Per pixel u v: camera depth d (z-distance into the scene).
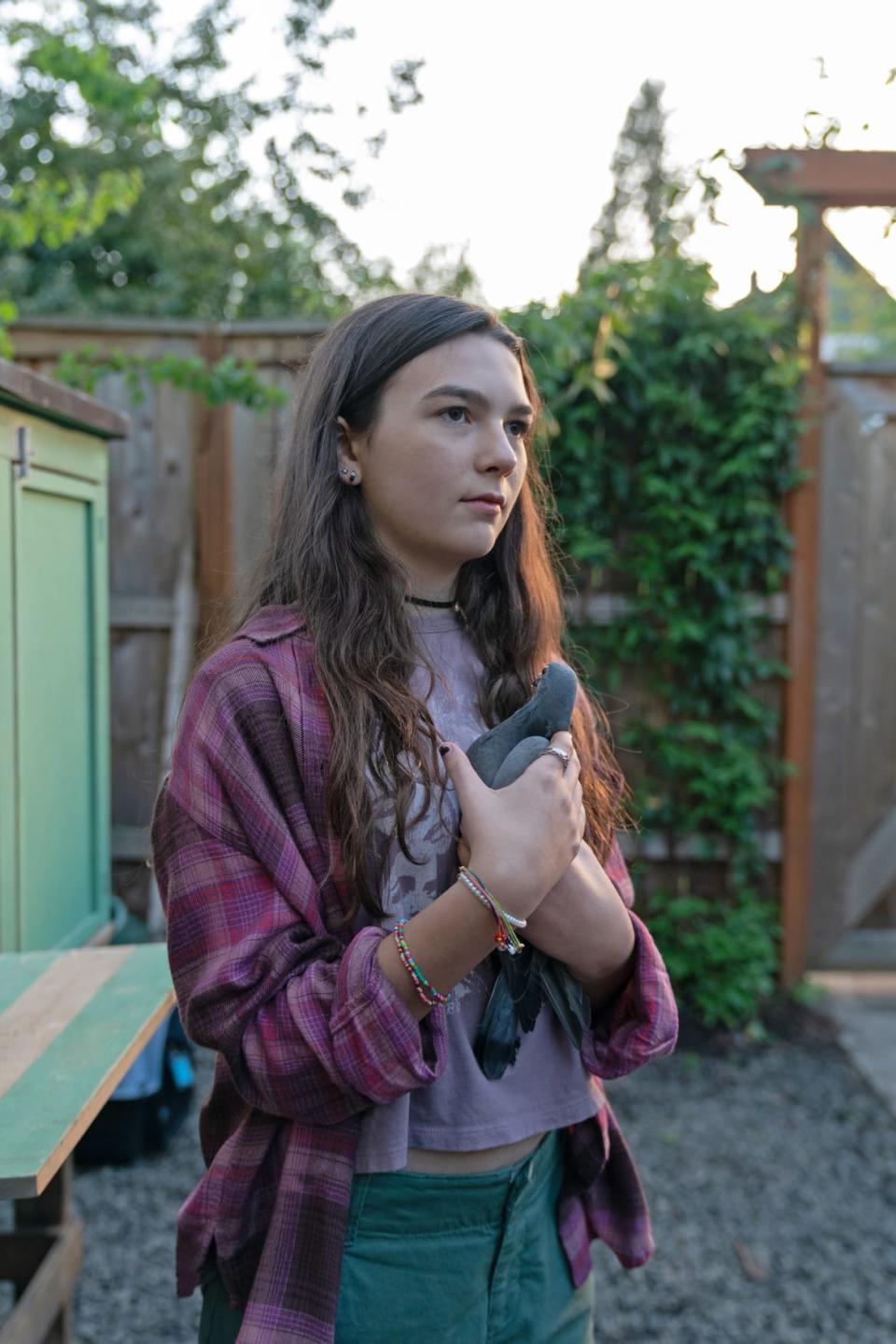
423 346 1.05
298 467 1.12
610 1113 1.25
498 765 1.02
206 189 9.59
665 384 3.93
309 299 8.81
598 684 4.07
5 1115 1.12
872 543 4.13
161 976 1.57
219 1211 1.01
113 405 4.18
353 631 1.05
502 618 1.22
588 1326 1.23
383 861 1.02
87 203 4.29
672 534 3.95
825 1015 4.06
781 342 3.96
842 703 4.18
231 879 0.99
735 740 4.07
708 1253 2.55
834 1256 2.54
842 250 4.32
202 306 9.13
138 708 4.27
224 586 4.18
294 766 1.01
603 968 1.09
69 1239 1.81
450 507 1.06
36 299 8.57
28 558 2.31
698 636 3.92
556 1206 1.20
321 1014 0.93
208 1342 1.08
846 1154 3.04
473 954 0.94
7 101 9.05
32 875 2.33
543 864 0.96
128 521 4.21
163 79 9.59
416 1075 0.93
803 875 4.15
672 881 4.15
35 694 2.36
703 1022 3.93
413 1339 1.03
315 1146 0.99
